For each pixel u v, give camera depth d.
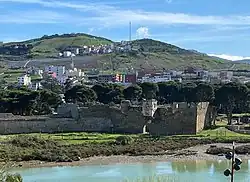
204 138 151.38
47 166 114.88
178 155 128.50
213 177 96.75
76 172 106.75
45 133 168.00
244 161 117.31
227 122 197.38
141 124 173.62
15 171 107.31
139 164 117.00
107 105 178.38
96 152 130.12
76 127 176.12
